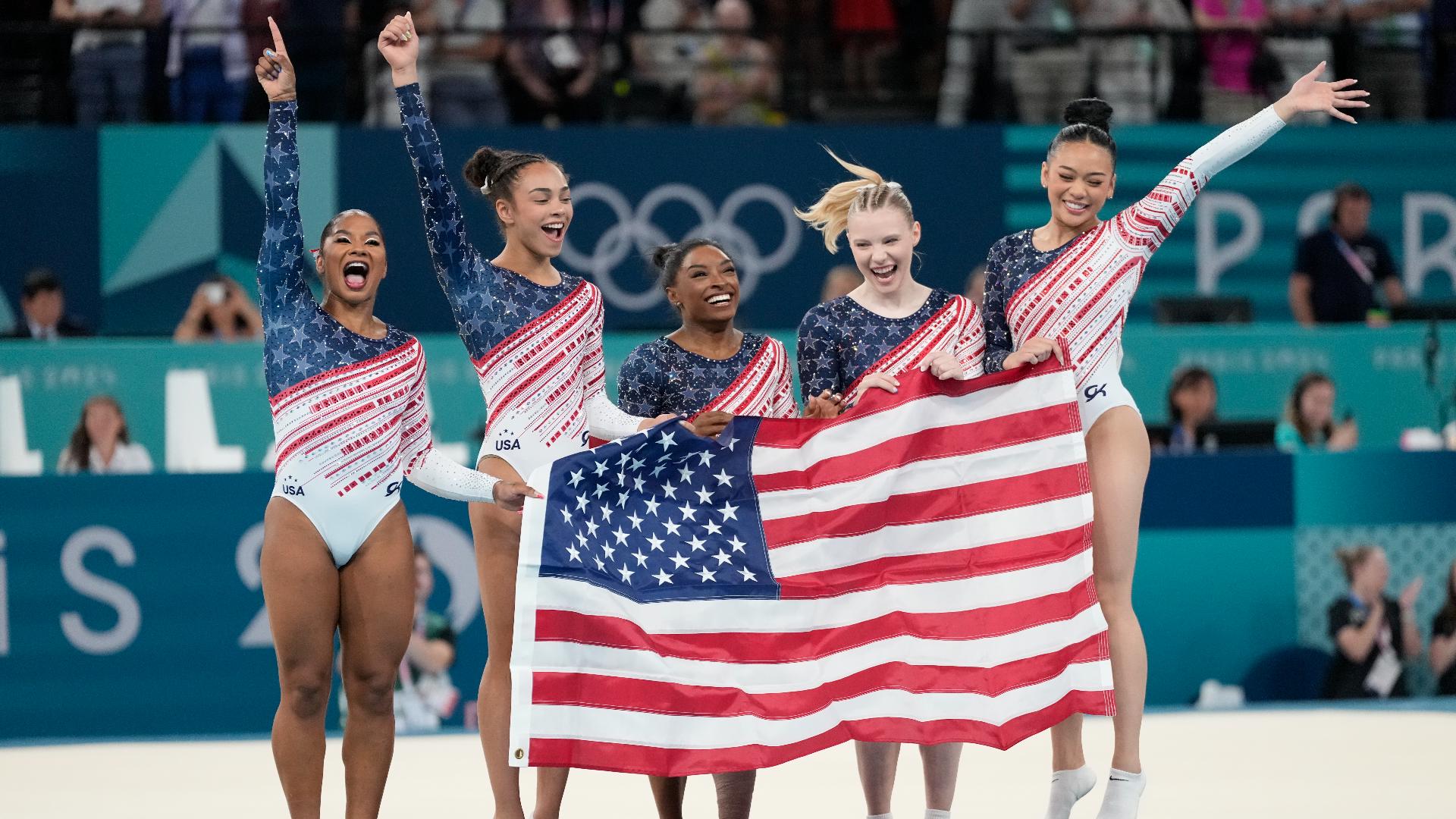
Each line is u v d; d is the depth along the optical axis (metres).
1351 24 40.94
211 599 30.77
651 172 36.81
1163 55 40.09
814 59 40.56
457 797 22.11
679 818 18.31
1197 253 38.12
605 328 36.59
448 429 34.88
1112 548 17.72
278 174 16.56
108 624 30.52
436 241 17.95
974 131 37.62
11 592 30.33
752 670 17.30
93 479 30.62
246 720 30.67
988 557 17.48
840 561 17.67
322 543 16.52
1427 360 36.72
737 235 37.00
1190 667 32.00
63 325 35.44
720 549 17.55
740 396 19.09
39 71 37.91
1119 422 17.97
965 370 18.58
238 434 34.38
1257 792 21.42
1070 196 18.05
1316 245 37.88
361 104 38.62
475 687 30.83
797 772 24.42
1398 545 32.78
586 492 17.27
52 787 23.27
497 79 39.16
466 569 30.92
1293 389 36.16
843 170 37.25
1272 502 32.44
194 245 35.81
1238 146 17.59
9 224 35.41
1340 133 38.34
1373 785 21.86
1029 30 37.81
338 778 23.67
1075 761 17.98
